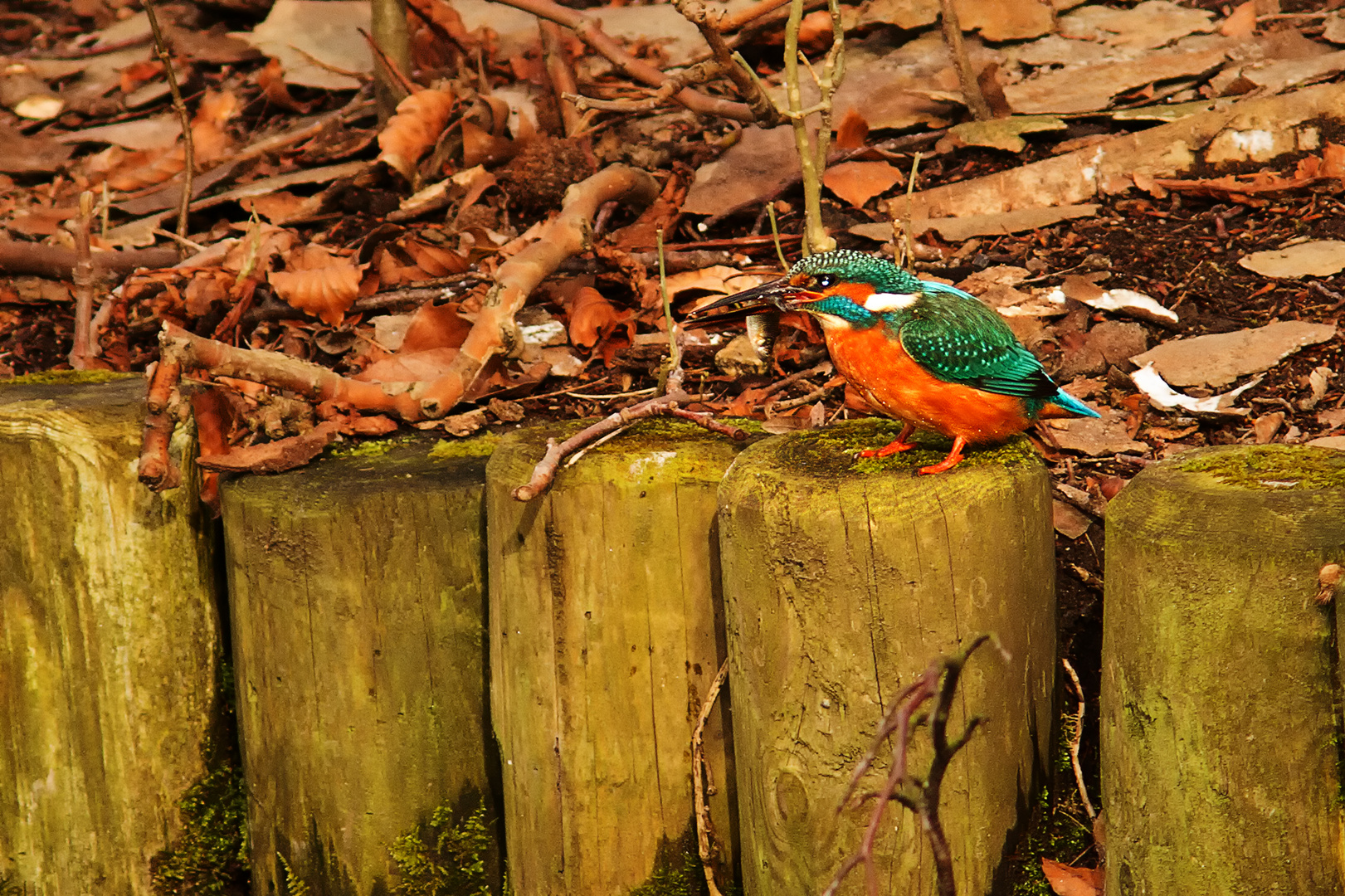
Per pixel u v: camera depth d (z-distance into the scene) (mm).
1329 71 9391
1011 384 4695
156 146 11453
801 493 4703
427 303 7273
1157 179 8734
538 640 5387
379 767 5828
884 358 4746
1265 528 4250
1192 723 4410
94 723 6309
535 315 8094
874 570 4645
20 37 14344
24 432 6000
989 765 4891
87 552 6129
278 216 9781
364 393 6469
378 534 5590
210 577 6395
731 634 5102
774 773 5008
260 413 6480
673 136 9930
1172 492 4523
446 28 10977
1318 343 7109
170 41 12789
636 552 5246
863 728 4812
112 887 6516
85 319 8094
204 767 6523
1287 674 4242
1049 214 8617
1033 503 4832
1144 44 10227
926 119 9836
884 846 4883
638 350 7633
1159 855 4637
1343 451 4703
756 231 8852
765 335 5348
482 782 5973
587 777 5500
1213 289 7723
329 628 5672
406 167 9781
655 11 11664
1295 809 4352
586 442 5270
